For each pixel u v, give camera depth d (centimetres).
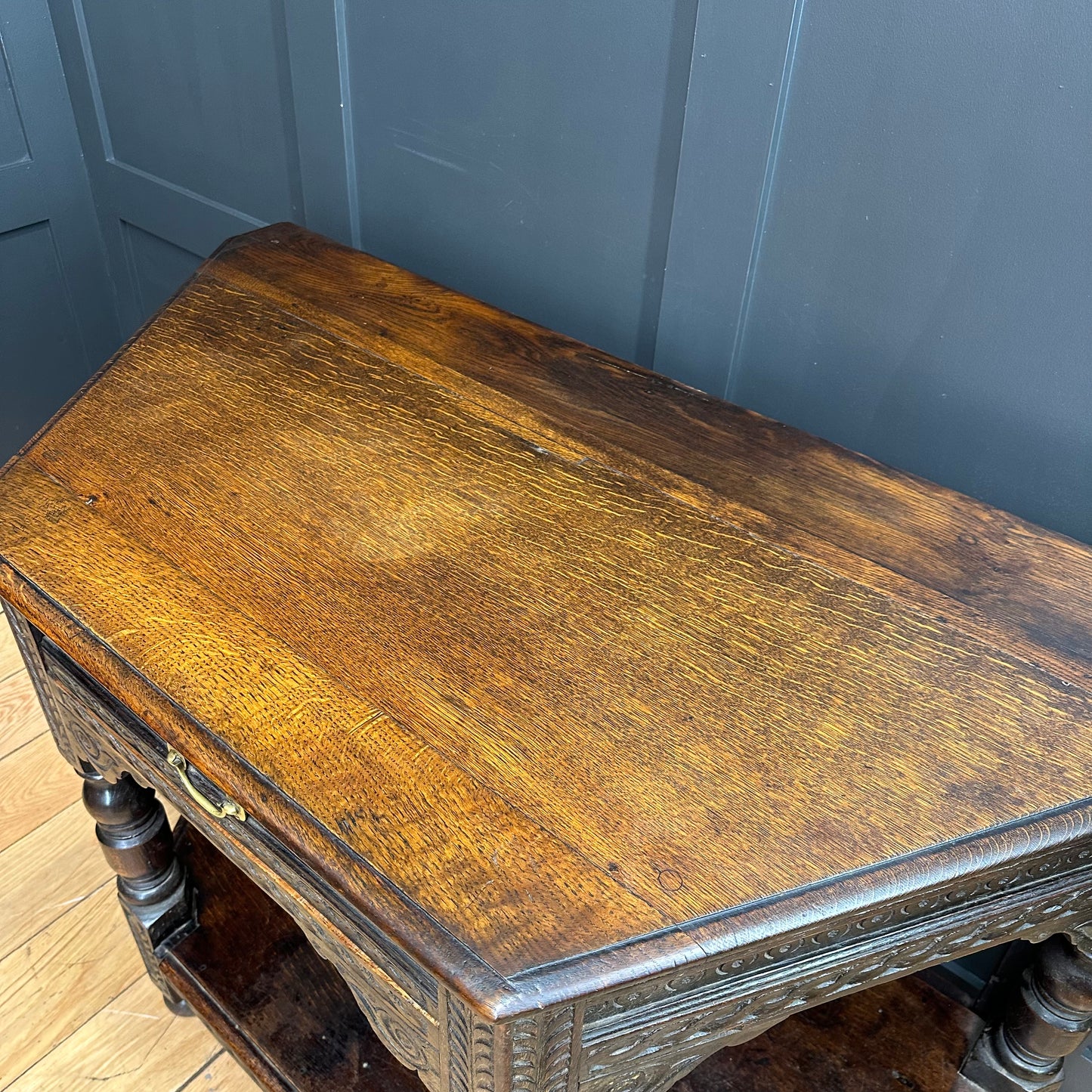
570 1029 63
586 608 78
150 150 160
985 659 75
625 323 118
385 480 90
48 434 95
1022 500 99
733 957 61
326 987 121
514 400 99
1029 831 64
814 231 98
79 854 147
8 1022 130
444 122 119
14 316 176
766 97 92
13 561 82
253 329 108
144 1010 132
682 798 66
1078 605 79
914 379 100
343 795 66
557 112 109
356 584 80
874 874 62
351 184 134
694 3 93
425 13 112
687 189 102
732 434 96
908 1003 120
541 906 60
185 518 86
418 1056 74
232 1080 125
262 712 71
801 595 80
